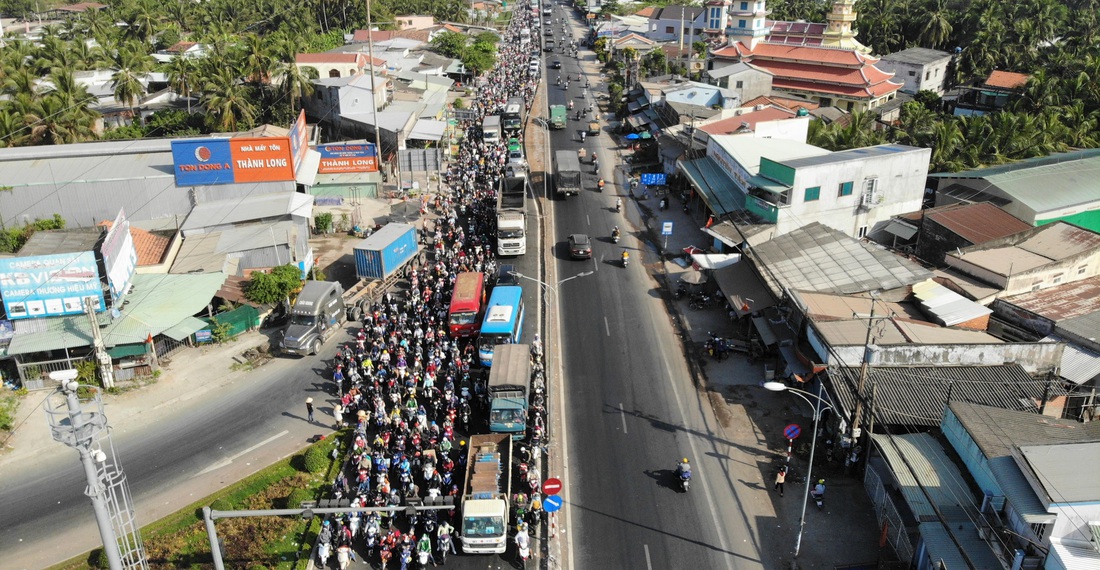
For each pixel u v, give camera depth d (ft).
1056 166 224.94
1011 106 324.39
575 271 219.61
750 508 126.00
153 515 126.31
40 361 161.07
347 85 317.22
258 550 118.42
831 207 207.41
